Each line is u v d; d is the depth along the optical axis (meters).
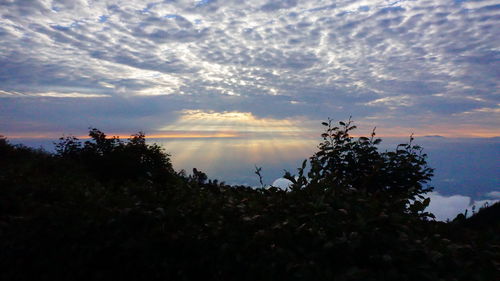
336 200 3.92
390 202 4.07
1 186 5.65
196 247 3.58
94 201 4.63
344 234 3.17
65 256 4.17
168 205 4.36
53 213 4.39
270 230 3.38
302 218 3.65
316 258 3.10
